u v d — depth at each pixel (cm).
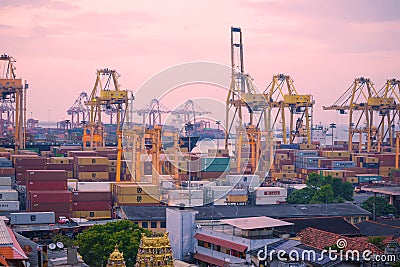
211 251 12862
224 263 11644
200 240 13175
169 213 14000
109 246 12288
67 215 18200
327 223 14262
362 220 17525
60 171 19788
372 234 14362
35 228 16175
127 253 12331
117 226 13400
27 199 19338
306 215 16900
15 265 7456
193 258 13212
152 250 9219
